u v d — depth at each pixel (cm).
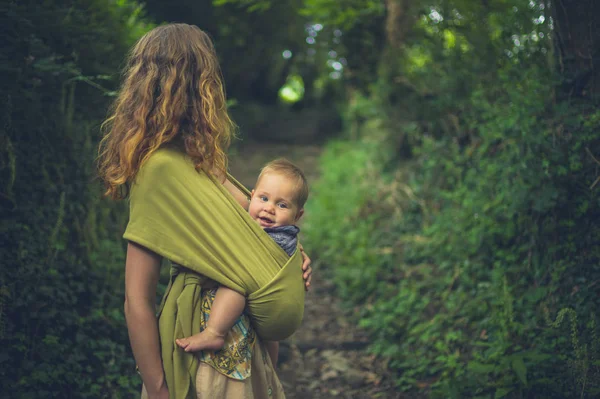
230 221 191
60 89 371
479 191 477
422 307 461
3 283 311
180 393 188
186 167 189
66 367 313
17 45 332
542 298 383
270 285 193
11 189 331
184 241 187
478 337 400
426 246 539
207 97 193
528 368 329
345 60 873
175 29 197
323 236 703
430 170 614
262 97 1922
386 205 685
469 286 456
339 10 775
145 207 185
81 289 353
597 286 358
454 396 333
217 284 195
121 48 427
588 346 325
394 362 410
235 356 195
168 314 192
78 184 382
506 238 445
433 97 630
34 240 338
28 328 315
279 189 215
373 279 545
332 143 1320
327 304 538
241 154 1257
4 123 321
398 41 741
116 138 192
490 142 480
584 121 379
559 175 384
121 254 407
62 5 372
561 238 388
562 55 406
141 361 187
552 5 399
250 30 1262
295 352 449
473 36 550
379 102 773
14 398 288
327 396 389
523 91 442
